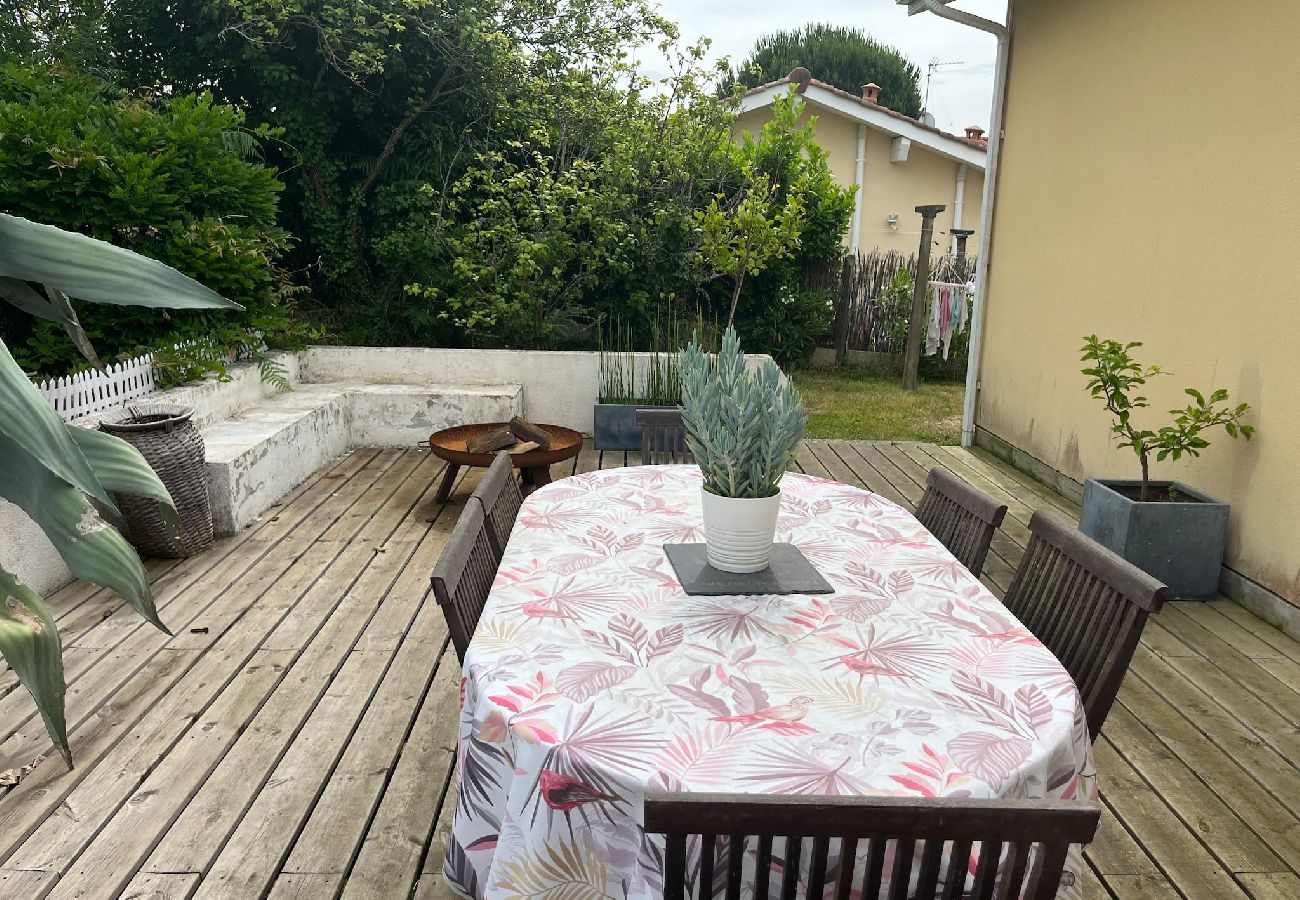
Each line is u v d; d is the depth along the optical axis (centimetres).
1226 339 381
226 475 411
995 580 385
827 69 2192
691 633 174
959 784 129
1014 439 588
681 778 129
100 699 269
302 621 327
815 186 879
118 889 192
